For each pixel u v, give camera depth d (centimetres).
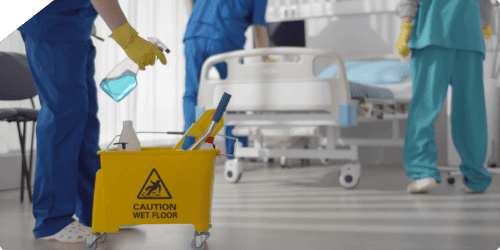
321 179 295
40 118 134
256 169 372
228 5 269
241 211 181
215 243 128
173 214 116
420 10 217
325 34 441
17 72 237
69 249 126
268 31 456
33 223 169
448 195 219
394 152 422
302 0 446
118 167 116
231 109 251
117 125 332
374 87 293
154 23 365
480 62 227
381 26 421
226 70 278
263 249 120
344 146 441
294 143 432
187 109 272
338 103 231
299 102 237
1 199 234
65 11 131
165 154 114
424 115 218
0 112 202
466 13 219
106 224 117
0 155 270
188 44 274
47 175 133
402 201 202
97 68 312
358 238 132
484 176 224
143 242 133
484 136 227
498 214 169
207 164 116
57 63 132
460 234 136
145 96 361
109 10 113
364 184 266
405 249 119
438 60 216
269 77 243
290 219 163
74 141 138
